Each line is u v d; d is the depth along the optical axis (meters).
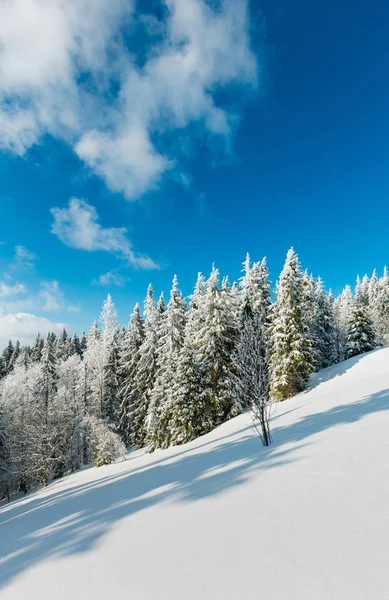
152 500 7.01
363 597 2.86
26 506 15.11
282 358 28.11
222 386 26.75
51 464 31.53
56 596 3.78
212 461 10.06
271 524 4.50
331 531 4.02
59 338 74.81
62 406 36.81
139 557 4.32
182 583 3.55
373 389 17.45
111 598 3.53
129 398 35.50
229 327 28.12
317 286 42.62
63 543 5.48
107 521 6.19
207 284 29.53
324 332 40.91
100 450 28.48
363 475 5.62
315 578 3.21
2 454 31.81
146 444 31.34
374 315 57.06
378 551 3.46
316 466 6.57
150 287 39.16
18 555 5.46
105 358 39.06
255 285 34.78
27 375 41.00
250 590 3.22
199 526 4.94
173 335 30.58
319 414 14.05
